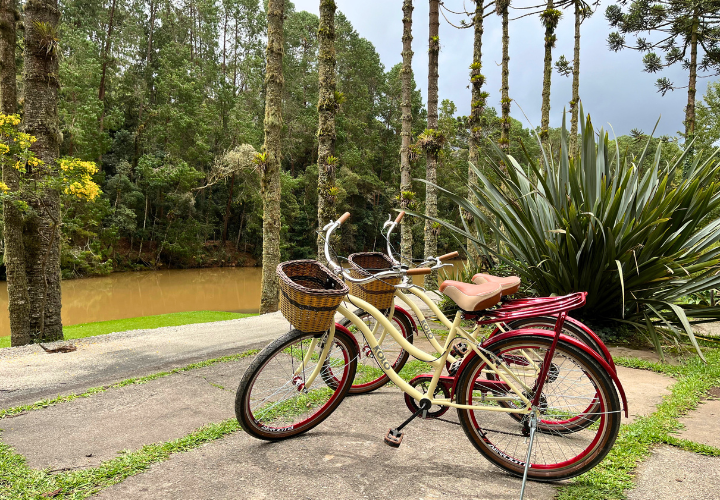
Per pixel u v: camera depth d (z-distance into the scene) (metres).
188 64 40.16
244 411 2.60
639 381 3.85
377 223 49.88
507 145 14.71
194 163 39.31
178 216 38.88
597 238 4.94
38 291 7.90
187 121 36.94
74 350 6.00
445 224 6.06
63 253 28.28
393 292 2.97
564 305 2.17
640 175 6.00
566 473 2.22
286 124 46.31
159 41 44.97
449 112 46.56
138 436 2.83
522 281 6.16
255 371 2.60
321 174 10.66
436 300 7.93
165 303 24.56
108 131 37.72
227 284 32.25
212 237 44.12
